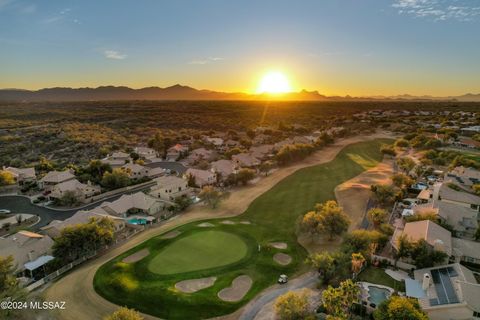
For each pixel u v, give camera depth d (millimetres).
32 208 76125
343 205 71688
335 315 32406
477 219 57312
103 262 48094
